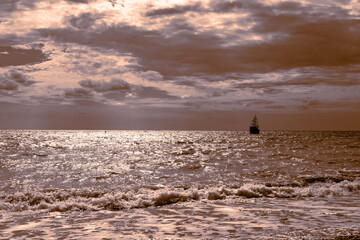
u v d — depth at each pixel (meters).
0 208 10.39
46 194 12.39
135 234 7.31
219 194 12.62
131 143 84.62
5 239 6.96
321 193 13.24
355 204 11.11
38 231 7.64
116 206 10.69
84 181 20.67
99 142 90.00
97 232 7.52
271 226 7.83
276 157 38.41
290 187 14.74
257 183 17.70
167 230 7.64
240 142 88.12
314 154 42.44
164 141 98.75
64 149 58.38
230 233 7.24
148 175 23.42
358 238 6.60
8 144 73.75
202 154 45.84
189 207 10.70
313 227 7.63
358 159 34.34
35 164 32.12
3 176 22.94
